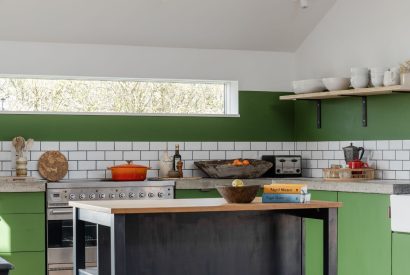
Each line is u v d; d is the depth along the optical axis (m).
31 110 7.78
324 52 8.05
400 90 6.75
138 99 8.14
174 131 8.08
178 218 4.84
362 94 7.24
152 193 7.20
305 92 7.80
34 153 7.58
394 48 7.12
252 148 8.38
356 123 7.58
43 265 6.79
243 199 4.77
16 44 7.59
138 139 7.93
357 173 7.17
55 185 6.89
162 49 8.06
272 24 8.08
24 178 7.09
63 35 7.63
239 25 8.01
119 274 4.32
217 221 4.96
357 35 7.58
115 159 7.84
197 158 8.16
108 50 7.87
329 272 4.80
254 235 5.09
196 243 4.89
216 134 8.24
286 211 5.04
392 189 6.24
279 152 8.48
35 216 6.77
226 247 4.99
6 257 6.70
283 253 5.20
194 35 8.02
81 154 7.73
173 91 8.28
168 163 7.87
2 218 6.69
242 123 8.35
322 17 8.08
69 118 7.70
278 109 8.49
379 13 7.30
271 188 4.86
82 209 4.98
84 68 7.79
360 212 6.59
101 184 7.04
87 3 7.34
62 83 7.90
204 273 4.92
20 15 7.32
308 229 7.23
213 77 8.26
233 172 7.64
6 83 7.73
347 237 6.73
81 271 5.03
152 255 4.76
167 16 7.70
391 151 7.16
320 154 8.11
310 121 8.27
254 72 8.41
